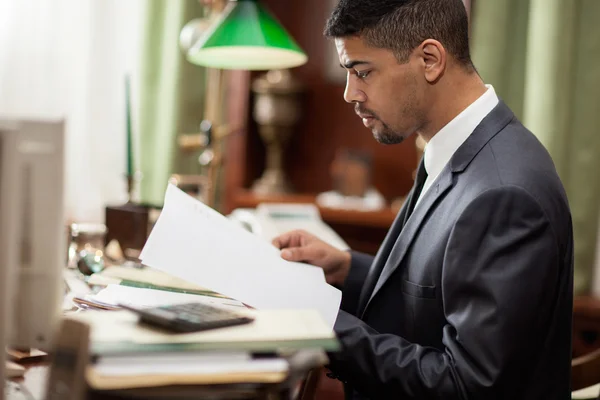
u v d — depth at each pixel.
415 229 1.23
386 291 1.28
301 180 3.26
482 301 1.06
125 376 0.75
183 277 1.15
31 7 2.96
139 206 1.74
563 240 1.13
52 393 0.77
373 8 1.22
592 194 2.41
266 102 2.98
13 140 0.83
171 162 3.02
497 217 1.08
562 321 1.19
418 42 1.23
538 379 1.15
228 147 3.02
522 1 2.51
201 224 1.27
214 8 2.29
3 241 0.84
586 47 2.38
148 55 3.02
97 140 3.09
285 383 0.82
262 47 1.89
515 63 2.53
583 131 2.40
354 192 2.91
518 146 1.19
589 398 1.64
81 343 0.75
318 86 3.21
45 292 0.94
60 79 3.03
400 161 3.10
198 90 3.03
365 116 1.31
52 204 0.94
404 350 1.13
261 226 1.95
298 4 3.20
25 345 0.94
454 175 1.21
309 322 0.89
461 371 1.05
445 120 1.28
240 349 0.80
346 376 1.16
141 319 0.87
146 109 3.05
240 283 1.18
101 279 1.35
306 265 1.35
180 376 0.77
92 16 3.04
